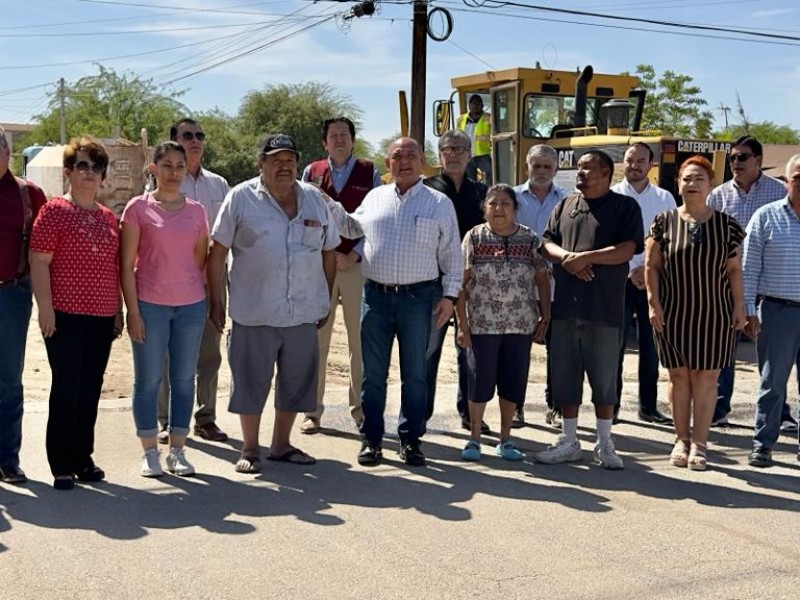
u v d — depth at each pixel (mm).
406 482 5906
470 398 6480
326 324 7082
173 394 5938
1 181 5469
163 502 5402
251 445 6066
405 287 6195
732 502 5652
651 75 42312
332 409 7828
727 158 12375
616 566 4582
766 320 6504
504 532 5023
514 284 6402
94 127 53562
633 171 7688
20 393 5645
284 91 55969
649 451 6852
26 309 5590
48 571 4387
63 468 5570
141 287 5785
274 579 4344
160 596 4141
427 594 4207
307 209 6094
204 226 5996
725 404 7559
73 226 5457
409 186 6234
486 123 14414
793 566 4637
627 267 6320
